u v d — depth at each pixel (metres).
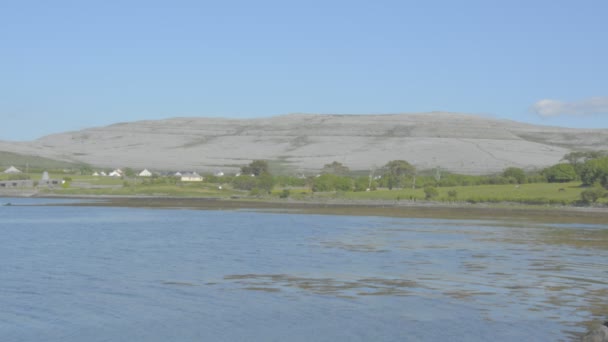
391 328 33.38
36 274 47.59
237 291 41.78
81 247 63.88
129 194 191.50
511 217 113.81
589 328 33.47
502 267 51.78
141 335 32.19
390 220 104.06
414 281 45.41
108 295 40.53
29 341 31.17
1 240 70.19
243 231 82.44
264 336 32.06
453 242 69.75
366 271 49.41
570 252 61.88
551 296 40.81
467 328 33.34
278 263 53.25
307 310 36.94
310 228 87.44
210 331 32.91
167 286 43.25
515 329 33.19
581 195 141.75
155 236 75.31
